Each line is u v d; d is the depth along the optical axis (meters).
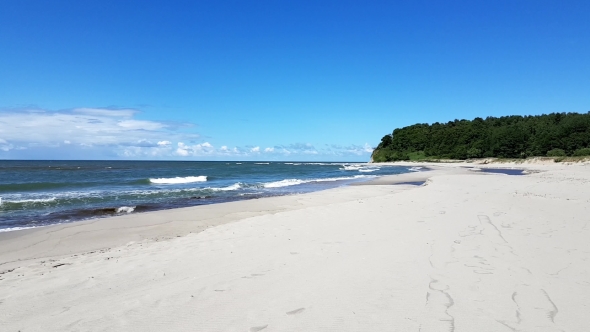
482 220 8.50
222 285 4.38
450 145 106.44
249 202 15.07
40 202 15.69
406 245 6.19
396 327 3.12
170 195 19.42
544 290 3.97
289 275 4.68
